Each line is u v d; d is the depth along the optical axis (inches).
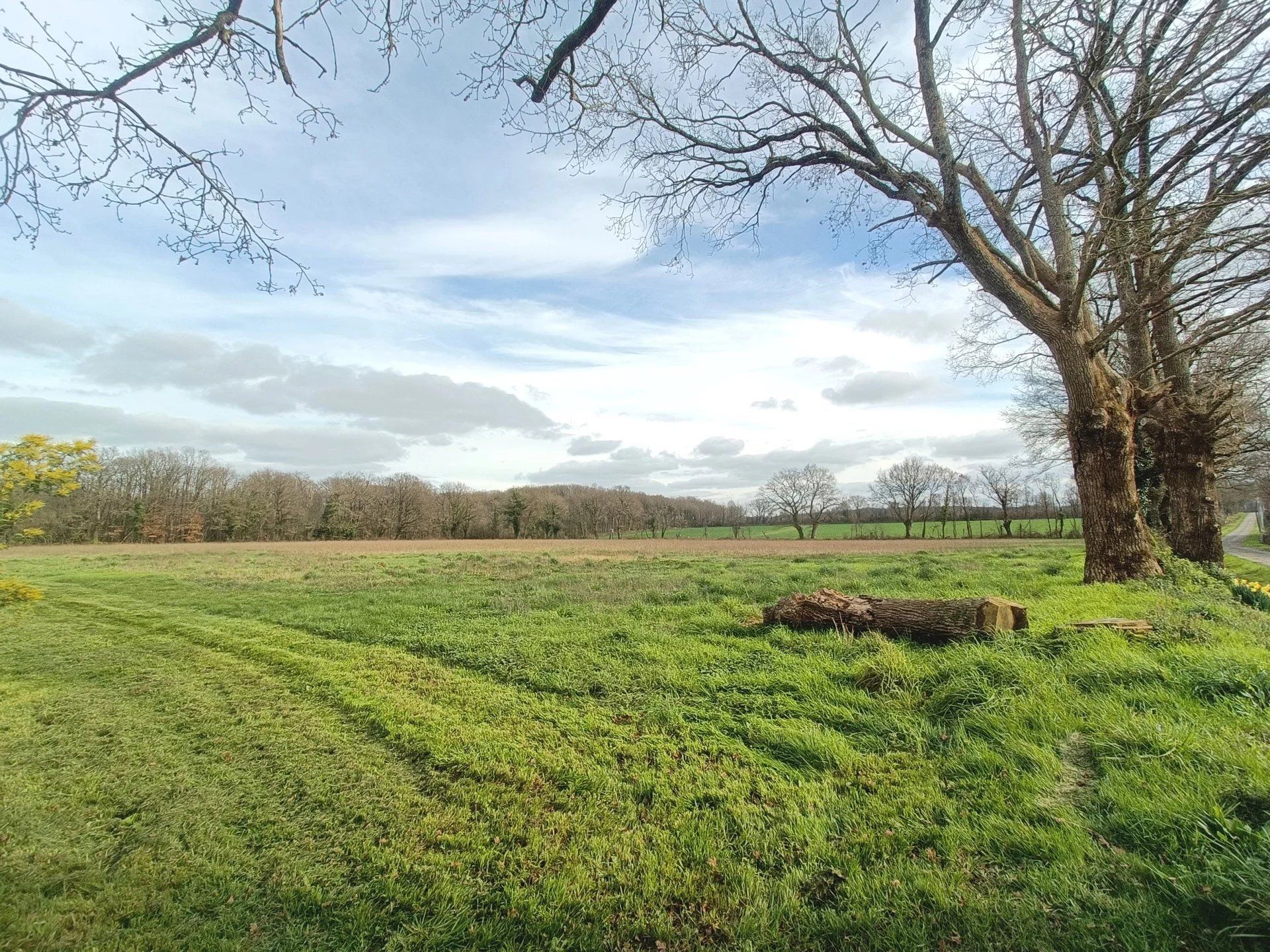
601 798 147.3
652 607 371.9
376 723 202.2
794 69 370.6
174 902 115.6
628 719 196.5
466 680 246.4
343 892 117.6
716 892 112.1
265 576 675.4
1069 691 177.6
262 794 156.9
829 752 161.5
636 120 382.0
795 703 197.0
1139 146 344.2
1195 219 264.2
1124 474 365.7
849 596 291.3
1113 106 349.7
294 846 133.6
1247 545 1925.4
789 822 131.9
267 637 341.4
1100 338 352.2
